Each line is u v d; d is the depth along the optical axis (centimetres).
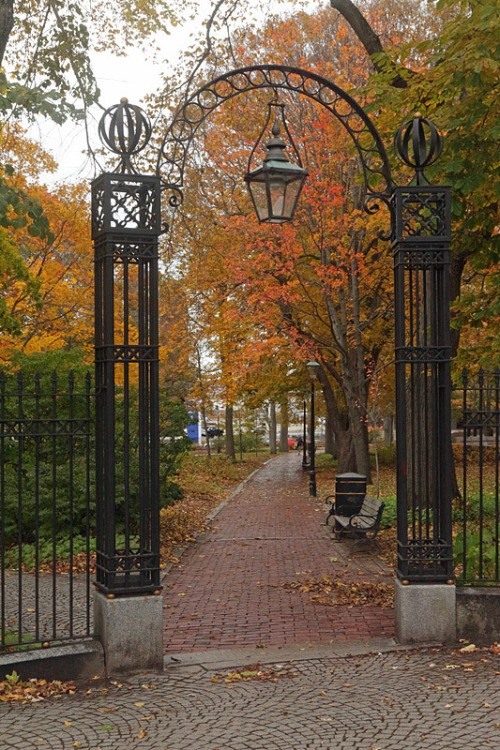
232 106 1962
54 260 1852
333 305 2325
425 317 702
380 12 2088
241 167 2061
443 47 1177
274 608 858
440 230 696
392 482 2467
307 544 1344
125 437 639
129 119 655
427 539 691
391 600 881
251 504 2103
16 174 1691
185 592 961
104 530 650
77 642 625
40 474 1230
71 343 1973
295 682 588
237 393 2847
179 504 1900
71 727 498
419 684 566
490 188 1102
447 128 1041
